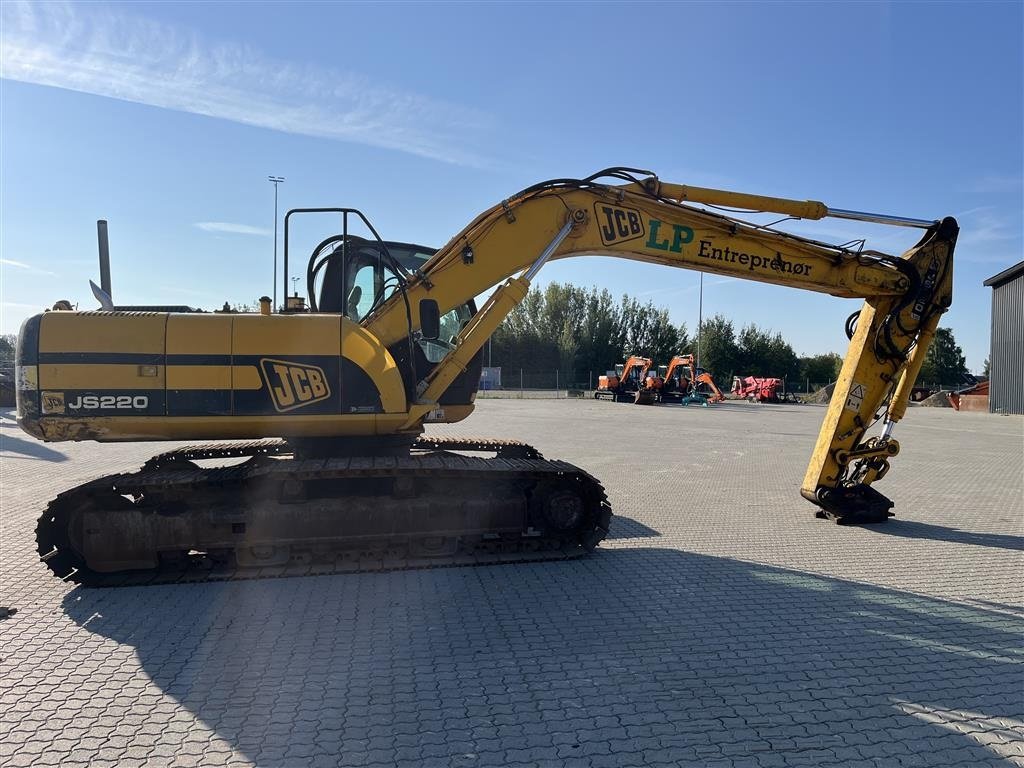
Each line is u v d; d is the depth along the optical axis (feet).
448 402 20.93
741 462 38.93
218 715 10.50
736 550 20.13
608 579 17.26
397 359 19.70
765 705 10.93
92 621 14.43
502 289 19.80
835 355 218.79
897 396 24.16
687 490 30.01
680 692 11.33
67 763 9.17
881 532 22.53
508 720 10.39
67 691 11.28
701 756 9.46
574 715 10.55
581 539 19.36
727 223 21.47
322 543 17.71
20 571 17.84
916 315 23.20
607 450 44.09
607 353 200.13
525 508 18.74
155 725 10.20
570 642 13.33
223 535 17.21
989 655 12.92
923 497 29.04
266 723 10.27
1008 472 36.65
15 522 22.94
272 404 17.38
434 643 13.26
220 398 17.19
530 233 20.07
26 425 16.84
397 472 17.60
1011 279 93.04
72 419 16.75
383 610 15.02
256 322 17.53
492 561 18.37
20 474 32.30
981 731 10.22
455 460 19.10
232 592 16.21
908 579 17.46
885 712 10.75
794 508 26.32
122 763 9.17
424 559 18.33
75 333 16.89
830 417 24.18
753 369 192.13
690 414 84.02
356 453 19.36
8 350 128.77
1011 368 93.09
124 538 16.88
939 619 14.71
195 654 12.77
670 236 21.09
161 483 16.84
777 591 16.44
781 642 13.41
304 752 9.48
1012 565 18.79
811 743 9.82
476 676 11.86
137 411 16.93
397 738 9.86
